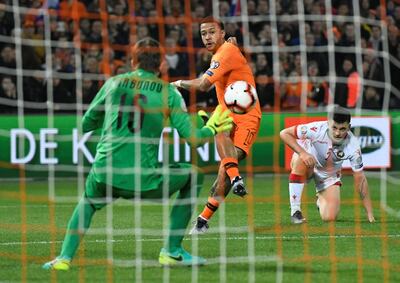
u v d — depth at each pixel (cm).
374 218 2561
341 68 4178
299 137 2378
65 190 3425
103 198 1761
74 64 4016
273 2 3941
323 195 2464
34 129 3772
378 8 4356
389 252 1977
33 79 3909
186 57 4128
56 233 2305
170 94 1728
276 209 2800
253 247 2036
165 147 3438
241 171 3900
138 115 1719
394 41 4325
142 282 1653
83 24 4081
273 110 3981
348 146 2417
